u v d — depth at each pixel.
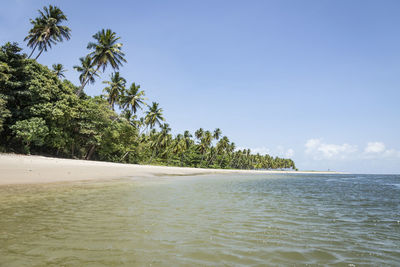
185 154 77.19
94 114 30.81
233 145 97.44
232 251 3.37
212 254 3.22
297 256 3.29
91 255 3.02
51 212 5.42
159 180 16.59
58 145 26.83
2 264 2.67
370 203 9.20
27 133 21.80
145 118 50.56
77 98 29.72
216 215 5.71
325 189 15.90
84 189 9.69
